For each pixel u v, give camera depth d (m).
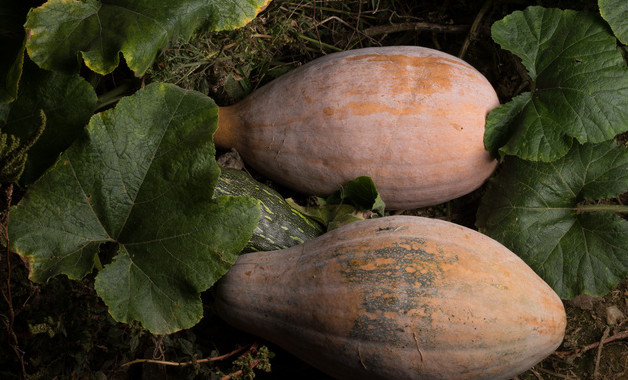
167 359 1.43
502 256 1.31
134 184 1.30
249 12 1.35
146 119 1.30
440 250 1.28
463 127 1.42
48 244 1.27
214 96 1.58
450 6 1.74
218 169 1.29
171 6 1.29
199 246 1.29
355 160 1.42
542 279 1.42
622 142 1.62
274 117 1.46
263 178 1.56
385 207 1.51
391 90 1.41
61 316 1.33
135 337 1.36
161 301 1.28
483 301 1.25
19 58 1.24
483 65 1.71
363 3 1.70
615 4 1.47
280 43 1.60
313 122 1.43
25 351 1.35
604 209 1.47
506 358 1.26
